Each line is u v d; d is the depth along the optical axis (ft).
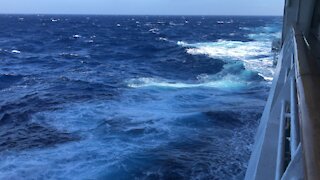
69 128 40.40
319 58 14.66
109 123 40.96
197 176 28.99
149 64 95.40
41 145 35.91
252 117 42.11
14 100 55.47
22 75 80.53
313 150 4.10
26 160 32.22
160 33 245.04
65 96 56.85
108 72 83.25
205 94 55.31
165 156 32.22
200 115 42.75
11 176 29.17
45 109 49.14
